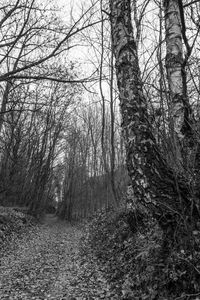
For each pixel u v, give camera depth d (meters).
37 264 8.84
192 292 3.79
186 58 4.88
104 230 11.51
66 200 37.22
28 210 26.17
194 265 3.76
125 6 4.40
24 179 28.30
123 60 4.27
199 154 4.27
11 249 11.12
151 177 3.92
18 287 6.48
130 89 4.17
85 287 6.24
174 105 4.88
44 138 27.34
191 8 5.38
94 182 35.06
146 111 4.17
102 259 8.29
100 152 39.41
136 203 7.97
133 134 4.04
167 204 3.88
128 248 6.93
